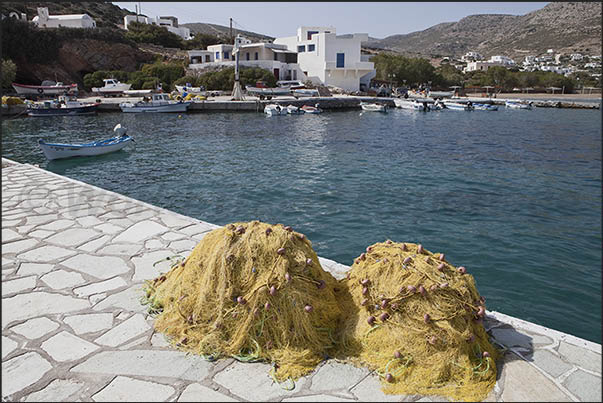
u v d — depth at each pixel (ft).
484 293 29.50
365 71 250.16
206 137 107.34
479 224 44.01
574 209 50.06
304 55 249.34
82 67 228.22
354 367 13.78
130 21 315.17
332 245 37.76
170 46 307.78
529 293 29.58
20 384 13.14
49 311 17.44
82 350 14.87
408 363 13.30
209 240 16.60
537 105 231.91
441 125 142.61
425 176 66.39
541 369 13.50
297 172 68.03
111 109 167.12
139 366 13.97
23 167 49.47
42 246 24.62
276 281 14.62
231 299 14.83
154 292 18.44
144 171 68.95
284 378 13.26
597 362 13.83
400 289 14.11
